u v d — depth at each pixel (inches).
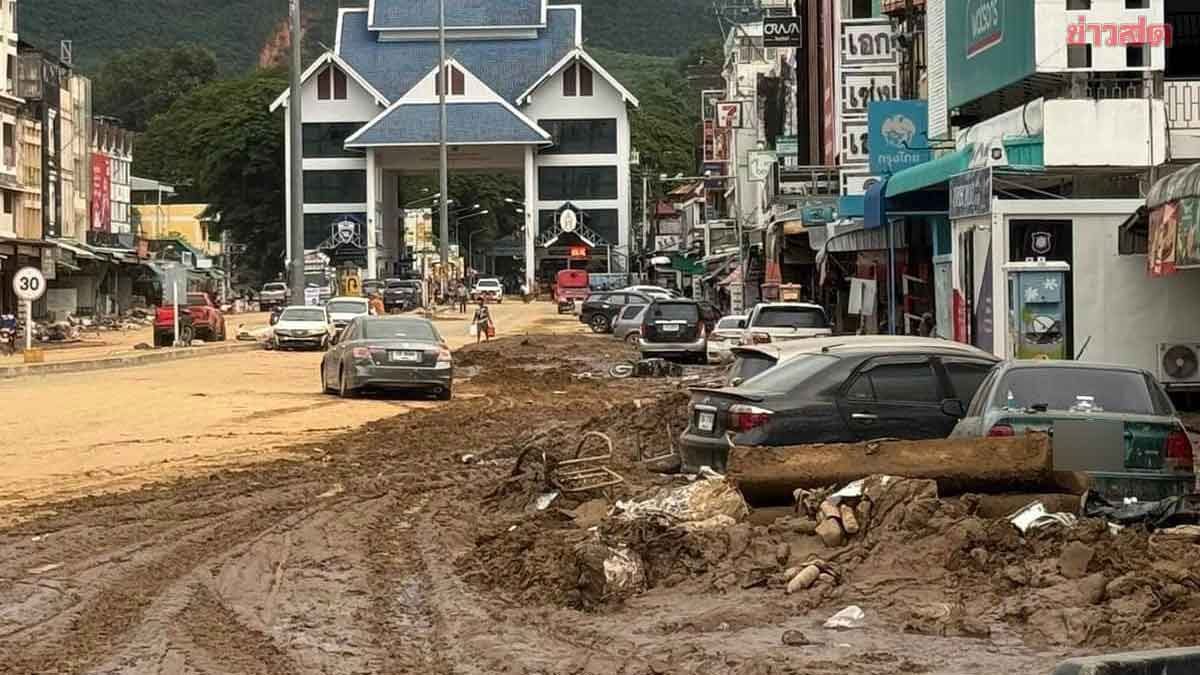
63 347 3412.9
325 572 748.6
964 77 1791.3
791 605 629.9
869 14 2970.0
